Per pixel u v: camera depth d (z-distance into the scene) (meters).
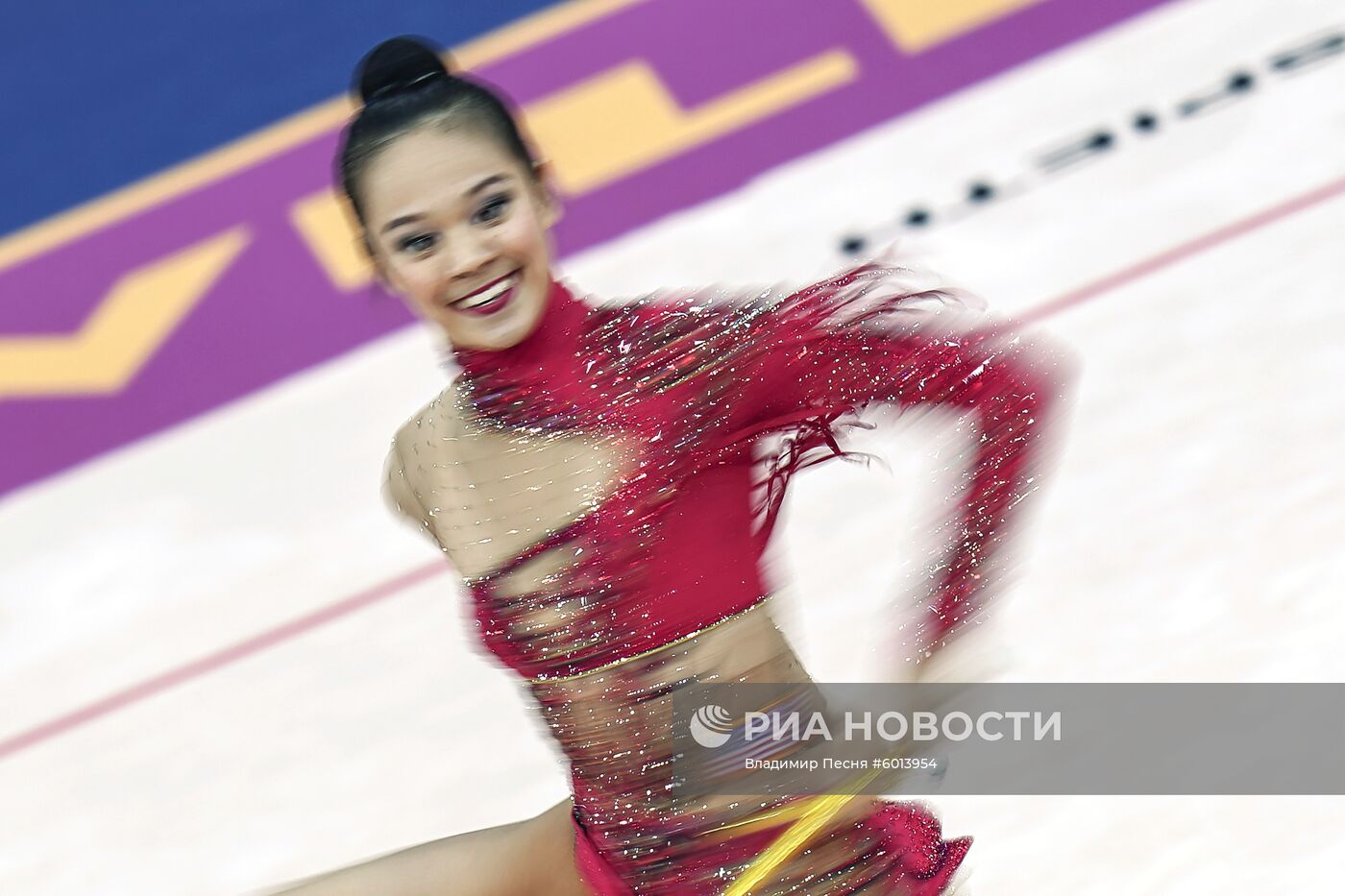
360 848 12.60
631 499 6.69
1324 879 10.48
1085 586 13.16
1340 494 13.55
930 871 7.46
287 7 23.62
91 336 19.34
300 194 20.73
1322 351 15.18
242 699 14.36
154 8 24.02
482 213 6.68
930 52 20.86
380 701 13.97
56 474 17.64
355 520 16.19
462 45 22.30
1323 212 17.08
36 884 12.98
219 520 16.56
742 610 6.90
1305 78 19.22
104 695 14.74
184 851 12.97
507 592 6.95
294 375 18.36
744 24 21.69
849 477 14.79
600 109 20.86
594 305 7.08
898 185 18.97
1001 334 6.94
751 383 6.75
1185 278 16.55
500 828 8.36
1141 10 20.92
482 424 7.00
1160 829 10.98
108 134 22.19
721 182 19.59
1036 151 19.02
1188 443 14.43
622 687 6.88
